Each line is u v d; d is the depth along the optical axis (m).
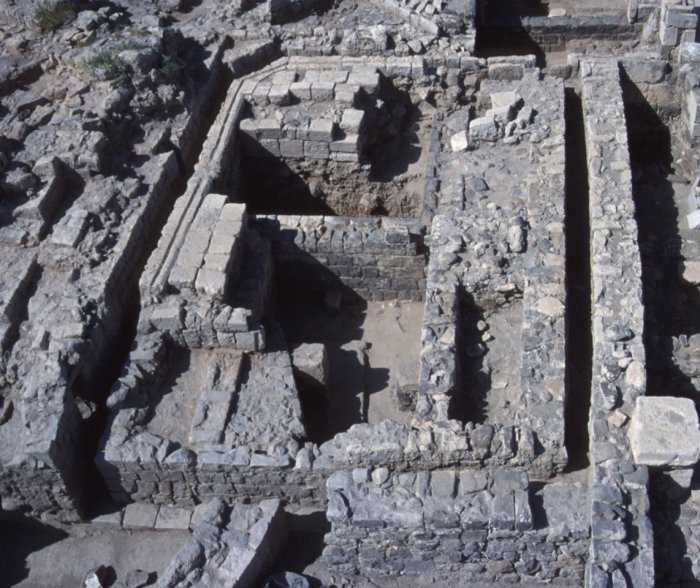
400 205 15.45
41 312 11.96
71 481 10.95
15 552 11.31
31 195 13.10
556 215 12.94
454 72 15.71
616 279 11.69
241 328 11.54
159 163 14.04
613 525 9.27
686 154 15.48
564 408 10.62
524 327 11.48
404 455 10.21
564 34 17.97
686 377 11.45
